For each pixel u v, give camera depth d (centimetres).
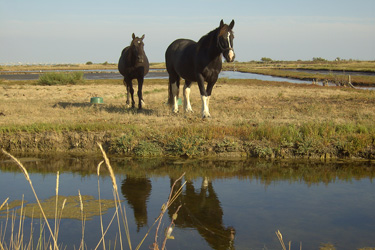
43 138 993
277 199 607
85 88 2900
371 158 876
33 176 754
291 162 854
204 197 617
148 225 500
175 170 795
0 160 889
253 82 3559
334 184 692
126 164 847
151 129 1006
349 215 536
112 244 439
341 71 7181
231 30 1062
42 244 435
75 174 768
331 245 437
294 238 457
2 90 2614
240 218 524
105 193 641
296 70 8331
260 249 427
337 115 1252
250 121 1110
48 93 2366
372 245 438
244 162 856
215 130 977
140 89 1435
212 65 1123
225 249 426
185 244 440
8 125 1080
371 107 1457
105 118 1191
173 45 1290
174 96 1324
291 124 1027
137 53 1359
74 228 489
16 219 518
